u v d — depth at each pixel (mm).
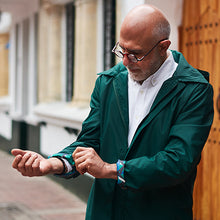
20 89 9594
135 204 2016
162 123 1961
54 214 5566
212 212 4027
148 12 1877
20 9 9445
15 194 6703
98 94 2213
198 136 1888
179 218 1997
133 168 1868
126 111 2068
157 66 1981
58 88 7707
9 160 10000
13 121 10109
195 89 1947
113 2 5781
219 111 3930
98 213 2107
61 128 7211
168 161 1854
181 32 4375
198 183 4207
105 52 5996
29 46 9148
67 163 2037
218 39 3924
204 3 4086
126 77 2115
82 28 6266
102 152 2113
